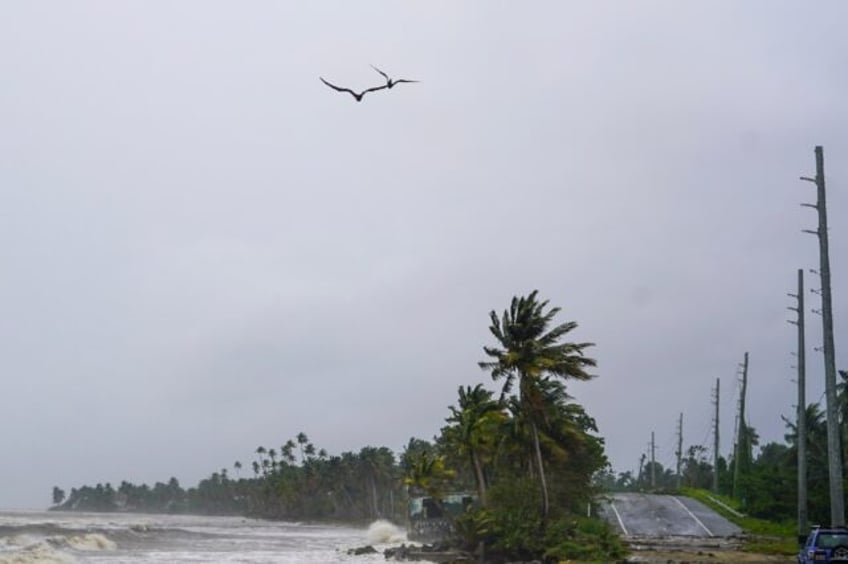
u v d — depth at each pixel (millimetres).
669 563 54562
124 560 75812
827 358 45781
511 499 72062
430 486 100500
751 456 143375
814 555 36219
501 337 72188
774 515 92625
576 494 81188
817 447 88562
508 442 77562
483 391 86500
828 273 46219
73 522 193750
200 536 127562
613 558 60656
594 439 87375
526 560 67562
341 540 123375
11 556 69938
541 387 79188
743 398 117625
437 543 83438
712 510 102562
